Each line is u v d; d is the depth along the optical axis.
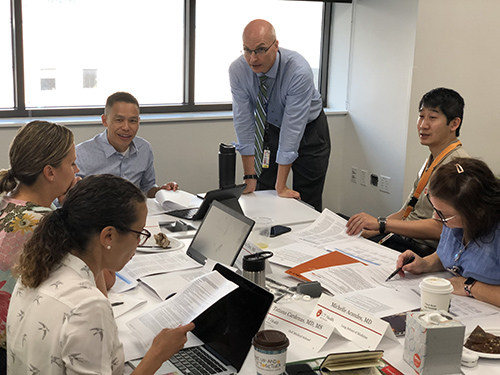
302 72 3.29
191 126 4.45
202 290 1.62
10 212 1.61
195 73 4.65
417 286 1.99
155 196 3.11
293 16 4.88
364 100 4.81
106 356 1.19
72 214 1.24
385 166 4.70
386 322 1.57
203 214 2.71
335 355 1.41
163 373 1.41
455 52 4.41
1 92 4.09
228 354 1.48
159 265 2.12
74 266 1.24
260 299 1.49
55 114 4.23
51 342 1.17
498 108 4.69
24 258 1.24
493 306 1.84
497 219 1.83
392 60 4.48
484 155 4.77
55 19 4.11
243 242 2.01
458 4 4.32
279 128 3.70
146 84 4.52
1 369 1.50
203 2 4.52
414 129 4.43
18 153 1.66
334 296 1.88
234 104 3.53
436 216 2.20
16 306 1.26
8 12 3.96
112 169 3.22
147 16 4.39
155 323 1.59
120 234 1.26
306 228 2.65
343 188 5.18
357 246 2.41
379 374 1.42
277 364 1.35
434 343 1.39
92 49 4.28
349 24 4.85
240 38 4.74
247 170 3.55
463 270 1.96
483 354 1.50
